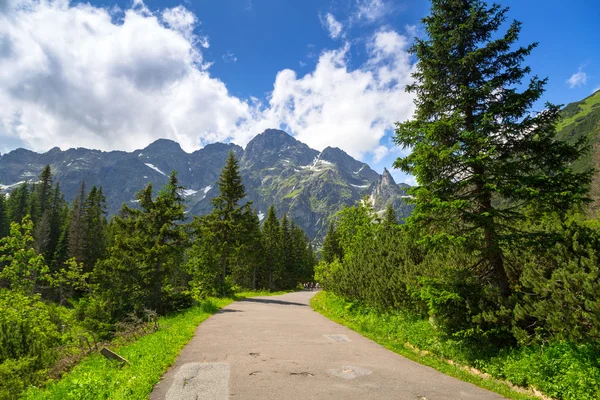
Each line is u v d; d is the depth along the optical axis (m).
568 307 7.51
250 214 40.44
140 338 12.49
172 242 24.67
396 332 12.79
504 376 7.85
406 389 7.02
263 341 11.72
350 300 20.73
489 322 8.70
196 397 6.24
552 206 8.64
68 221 65.69
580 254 7.93
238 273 63.69
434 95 10.86
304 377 7.61
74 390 6.44
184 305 22.98
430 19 11.01
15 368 10.02
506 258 9.73
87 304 21.78
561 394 6.58
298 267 87.25
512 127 8.99
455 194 9.81
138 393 6.16
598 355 6.75
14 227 25.47
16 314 17.48
